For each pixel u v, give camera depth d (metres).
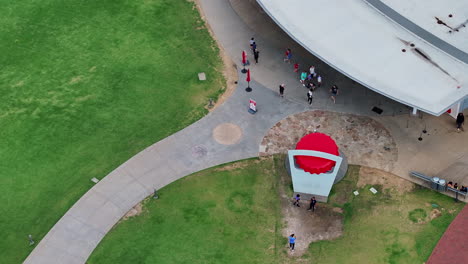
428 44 41.91
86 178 41.78
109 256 37.91
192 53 49.31
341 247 38.06
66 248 38.34
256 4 52.72
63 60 48.91
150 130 44.34
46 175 42.00
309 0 45.19
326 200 40.31
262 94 46.34
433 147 42.66
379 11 43.97
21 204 40.56
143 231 39.00
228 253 37.88
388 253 37.66
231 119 44.84
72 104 45.97
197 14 52.19
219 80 47.38
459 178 40.91
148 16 52.06
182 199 40.53
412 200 40.22
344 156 42.50
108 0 53.25
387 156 42.41
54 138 44.00
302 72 47.28
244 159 42.56
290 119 44.69
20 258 38.00
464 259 37.16
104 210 40.06
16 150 43.34
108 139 43.88
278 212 39.88
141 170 42.12
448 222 38.94
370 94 45.91
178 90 46.75
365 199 40.38
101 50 49.56
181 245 38.28
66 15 52.19
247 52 49.22
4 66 48.56
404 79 39.91
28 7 52.81
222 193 40.81
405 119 44.28
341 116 44.75
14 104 46.03
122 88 46.97
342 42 42.41
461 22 42.22
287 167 41.91
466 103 40.81
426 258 37.34
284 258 37.66
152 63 48.59
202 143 43.47
